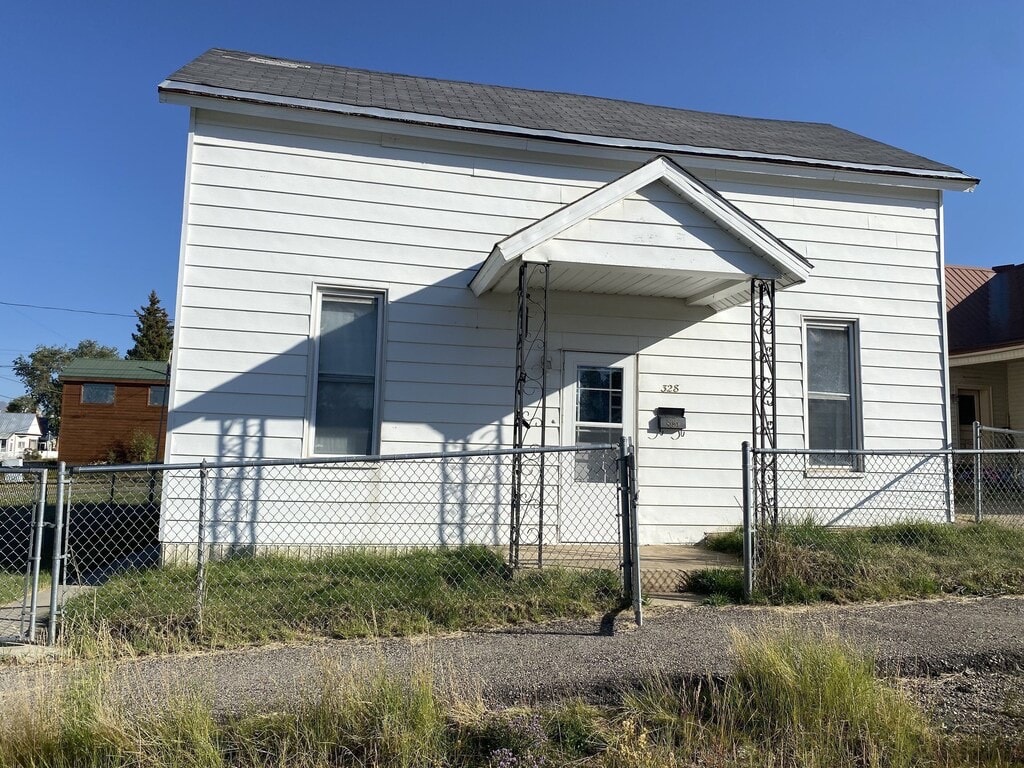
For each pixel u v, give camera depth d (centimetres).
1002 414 1705
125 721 359
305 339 812
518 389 720
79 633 521
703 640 509
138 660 485
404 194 848
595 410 884
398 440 826
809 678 402
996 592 656
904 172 960
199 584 546
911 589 651
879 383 962
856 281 967
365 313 844
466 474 839
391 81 1062
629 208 733
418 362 839
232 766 347
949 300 1855
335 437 823
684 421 898
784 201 954
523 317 719
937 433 972
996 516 1031
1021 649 493
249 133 812
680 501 894
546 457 862
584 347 883
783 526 788
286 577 645
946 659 479
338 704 379
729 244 750
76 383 3092
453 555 707
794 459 927
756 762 360
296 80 919
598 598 606
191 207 793
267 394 800
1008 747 378
